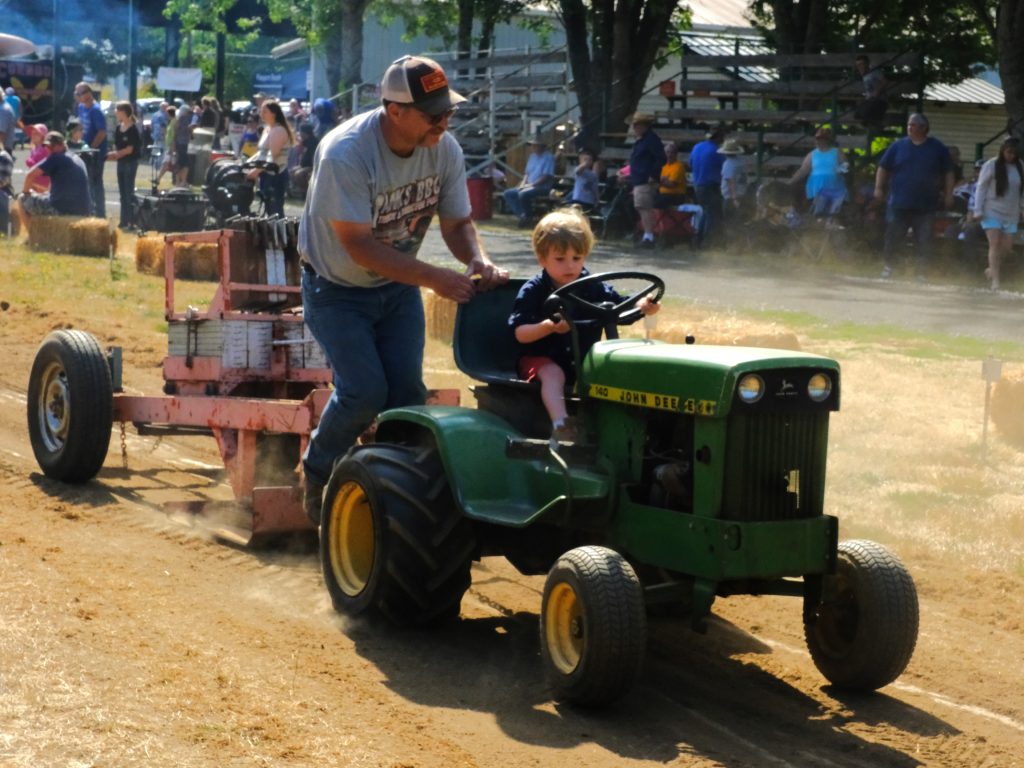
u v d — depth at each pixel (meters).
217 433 9.20
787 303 19.70
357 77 44.84
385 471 7.08
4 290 19.11
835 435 11.93
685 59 31.77
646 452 6.52
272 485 9.34
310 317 7.75
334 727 5.79
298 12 51.06
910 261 25.02
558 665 6.25
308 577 8.07
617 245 28.72
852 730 6.22
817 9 32.34
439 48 53.88
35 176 26.52
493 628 7.42
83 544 8.37
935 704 6.59
